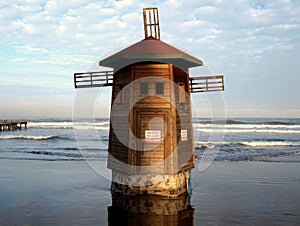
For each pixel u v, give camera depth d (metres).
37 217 10.51
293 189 14.48
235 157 26.47
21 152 30.31
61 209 11.45
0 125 58.22
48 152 30.31
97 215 10.80
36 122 84.81
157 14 12.77
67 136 47.00
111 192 13.48
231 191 14.06
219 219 10.26
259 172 19.19
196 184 15.58
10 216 10.59
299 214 10.73
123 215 10.74
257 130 55.03
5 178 17.36
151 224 9.91
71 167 21.31
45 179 17.02
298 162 23.59
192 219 10.26
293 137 44.62
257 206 11.70
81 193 13.88
